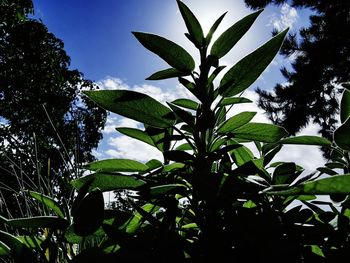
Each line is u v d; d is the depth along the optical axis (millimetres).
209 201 711
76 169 1042
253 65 813
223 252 672
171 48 844
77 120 1357
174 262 667
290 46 12734
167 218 726
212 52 847
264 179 825
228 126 884
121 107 831
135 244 665
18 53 13602
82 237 738
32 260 675
